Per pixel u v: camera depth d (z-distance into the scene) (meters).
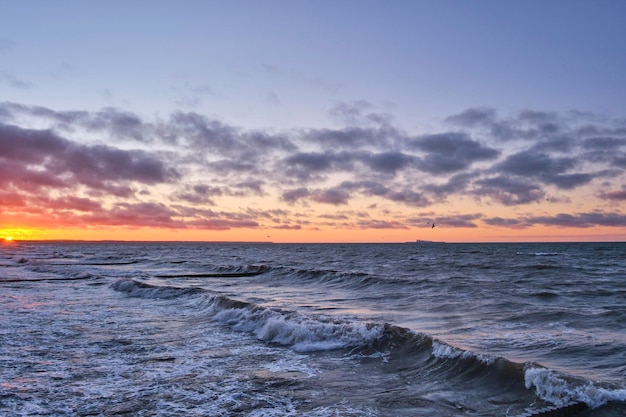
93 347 12.23
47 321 16.41
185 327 15.24
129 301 22.22
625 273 35.69
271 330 13.66
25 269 47.12
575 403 7.27
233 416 7.32
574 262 52.53
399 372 9.80
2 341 12.91
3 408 7.58
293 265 54.31
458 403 7.80
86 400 8.02
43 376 9.46
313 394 8.42
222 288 29.23
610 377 8.58
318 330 12.90
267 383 9.10
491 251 103.94
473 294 22.05
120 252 124.38
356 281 30.19
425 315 16.44
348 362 10.74
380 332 12.19
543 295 21.16
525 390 7.99
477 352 10.51
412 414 7.35
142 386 8.84
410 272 39.06
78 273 39.91
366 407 7.71
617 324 13.88
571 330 13.12
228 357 11.23
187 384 8.98
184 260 72.88
